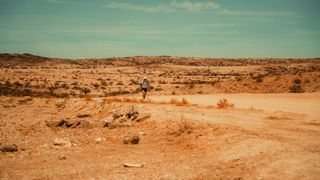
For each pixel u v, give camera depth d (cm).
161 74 18150
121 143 1922
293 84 6438
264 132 1784
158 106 2906
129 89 10062
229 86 7125
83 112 3244
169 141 1884
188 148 1716
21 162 1517
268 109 2855
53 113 3334
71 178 1294
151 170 1379
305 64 19188
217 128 1894
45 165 1471
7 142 1933
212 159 1490
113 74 17000
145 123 2334
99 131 2278
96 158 1591
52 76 13762
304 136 1686
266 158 1355
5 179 1281
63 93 8119
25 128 2408
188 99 4131
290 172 1198
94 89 9888
